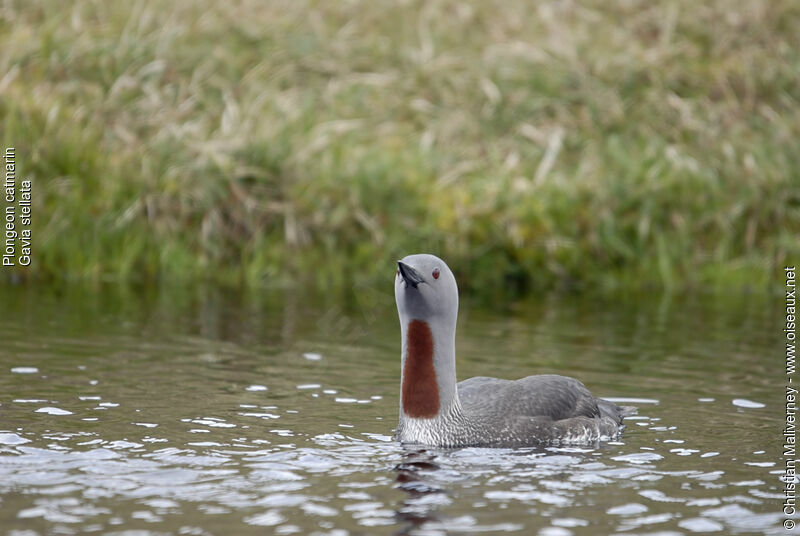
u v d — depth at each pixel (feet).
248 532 20.61
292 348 38.37
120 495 22.45
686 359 37.24
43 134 53.98
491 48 67.21
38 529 20.48
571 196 55.26
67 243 51.29
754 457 26.27
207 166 54.29
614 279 53.26
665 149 59.16
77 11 64.28
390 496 22.89
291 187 54.60
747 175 57.82
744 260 54.39
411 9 71.61
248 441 26.76
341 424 28.84
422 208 54.29
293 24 68.23
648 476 24.63
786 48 68.23
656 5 72.33
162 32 64.03
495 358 37.17
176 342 38.34
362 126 60.49
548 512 22.02
